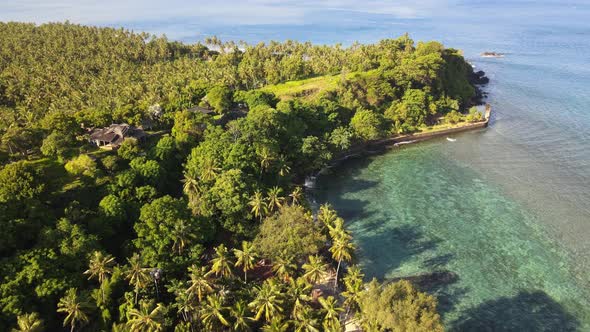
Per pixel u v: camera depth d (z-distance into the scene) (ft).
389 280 300.20
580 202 395.14
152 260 262.26
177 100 556.92
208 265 287.69
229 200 317.22
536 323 261.03
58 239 265.13
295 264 278.67
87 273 252.42
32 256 246.68
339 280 299.38
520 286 292.20
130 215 317.22
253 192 343.26
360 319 235.20
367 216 385.70
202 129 465.47
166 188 383.24
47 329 229.25
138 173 360.48
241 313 225.15
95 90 568.41
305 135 509.76
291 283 248.32
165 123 493.77
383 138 560.61
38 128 401.70
